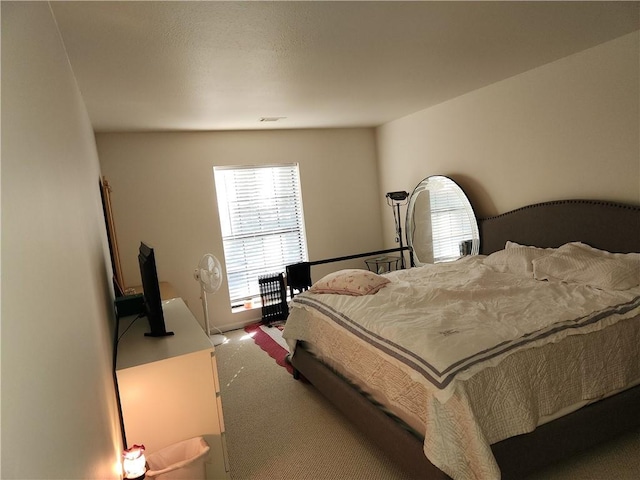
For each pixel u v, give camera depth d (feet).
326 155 16.10
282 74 8.59
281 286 15.29
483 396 5.23
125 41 6.27
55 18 5.31
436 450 4.99
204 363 6.17
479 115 11.97
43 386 2.07
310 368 9.12
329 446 7.34
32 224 2.27
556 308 6.68
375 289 9.11
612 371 6.19
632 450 6.36
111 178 13.05
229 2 5.34
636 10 6.94
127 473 5.19
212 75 8.21
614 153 8.76
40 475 1.86
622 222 8.47
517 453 5.34
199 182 14.15
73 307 3.23
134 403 5.86
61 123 4.46
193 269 14.20
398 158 15.69
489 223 11.84
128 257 13.33
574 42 8.43
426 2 5.91
